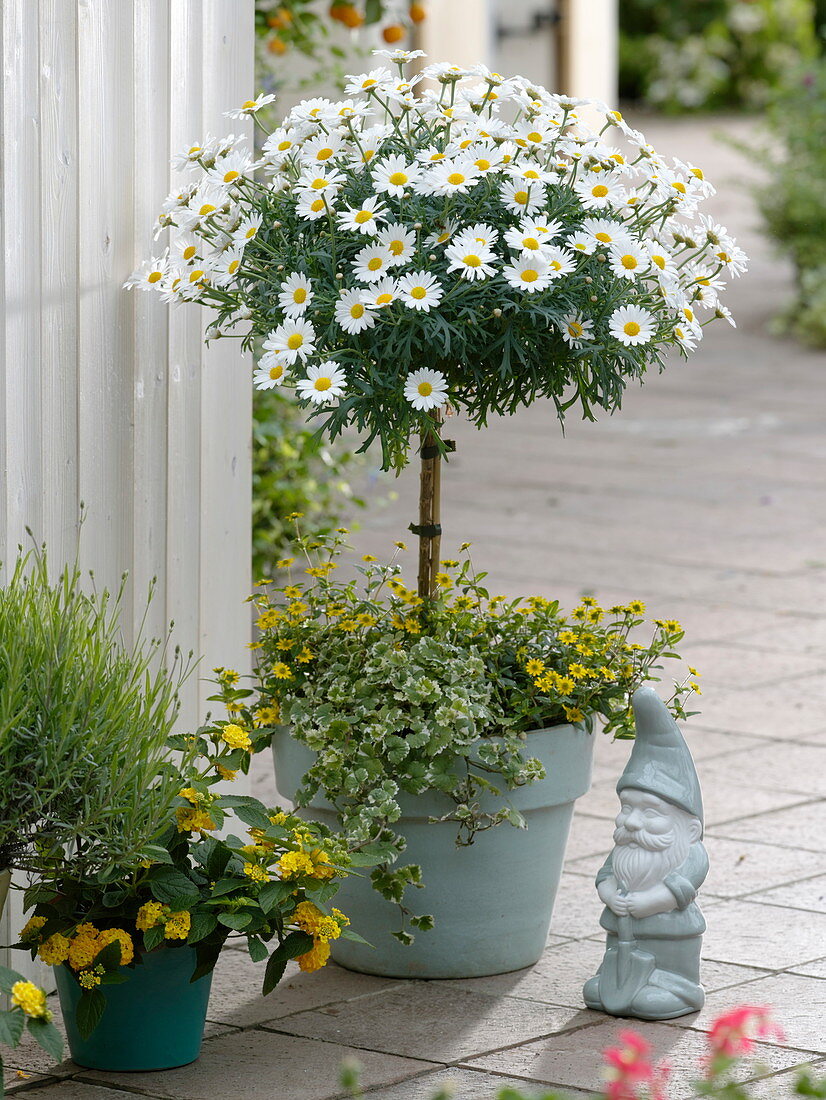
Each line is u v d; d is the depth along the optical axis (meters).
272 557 8.23
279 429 7.93
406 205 4.27
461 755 4.52
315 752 4.57
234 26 5.17
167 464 4.93
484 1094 3.99
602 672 4.62
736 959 4.79
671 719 4.51
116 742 3.76
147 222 4.79
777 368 16.28
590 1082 4.05
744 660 7.88
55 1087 4.07
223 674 4.73
